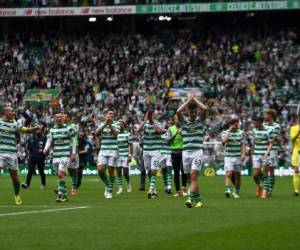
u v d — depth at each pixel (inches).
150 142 1956.2
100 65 4547.2
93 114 4023.1
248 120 3612.2
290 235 1093.8
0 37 4933.6
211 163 3393.2
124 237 1067.9
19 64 4650.6
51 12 4702.3
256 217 1333.7
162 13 4547.2
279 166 3373.5
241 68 4271.7
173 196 1955.0
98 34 4874.5
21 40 4872.0
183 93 4028.1
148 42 4672.7
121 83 4357.8
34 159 2345.0
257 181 1919.3
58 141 1760.6
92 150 3454.7
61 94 4303.6
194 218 1311.5
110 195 1909.4
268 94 4001.0
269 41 4468.5
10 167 1641.2
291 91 4005.9
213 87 4131.4
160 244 1000.9
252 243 1016.2
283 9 4308.6
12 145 1637.6
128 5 4596.5
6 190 2245.3
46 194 2059.5
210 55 4424.2
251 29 4658.0
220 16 4756.4
